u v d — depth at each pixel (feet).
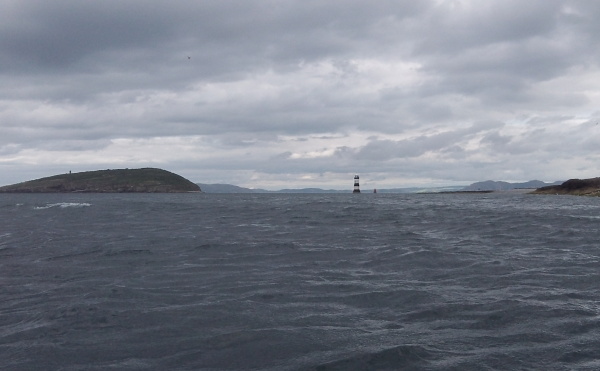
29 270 51.24
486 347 26.32
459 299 36.35
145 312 33.65
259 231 89.86
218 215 135.95
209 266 52.06
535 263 51.72
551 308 33.53
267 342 27.45
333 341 27.50
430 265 51.31
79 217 131.34
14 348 27.25
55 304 36.60
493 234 82.02
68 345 27.50
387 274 46.85
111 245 68.80
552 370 23.24
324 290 40.09
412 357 24.89
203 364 24.61
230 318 32.17
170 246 67.31
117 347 27.09
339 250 63.05
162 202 244.42
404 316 32.35
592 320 30.73
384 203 222.28
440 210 155.43
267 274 47.34
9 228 101.09
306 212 145.69
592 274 45.37
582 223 100.73
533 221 106.42
